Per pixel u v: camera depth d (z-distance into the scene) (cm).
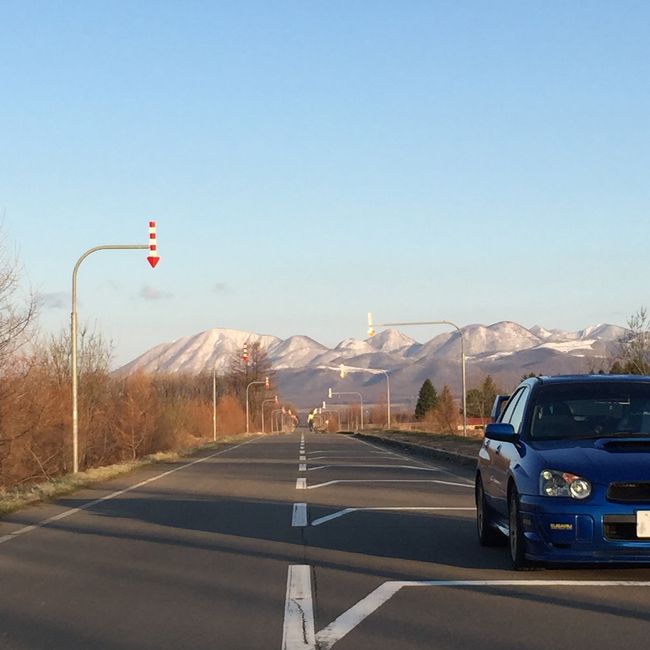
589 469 812
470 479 2111
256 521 1322
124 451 4506
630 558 789
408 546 1067
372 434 7025
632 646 611
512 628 663
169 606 752
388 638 638
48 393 3095
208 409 7525
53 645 632
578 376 1013
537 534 815
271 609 736
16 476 2892
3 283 2512
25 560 995
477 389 7781
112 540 1148
